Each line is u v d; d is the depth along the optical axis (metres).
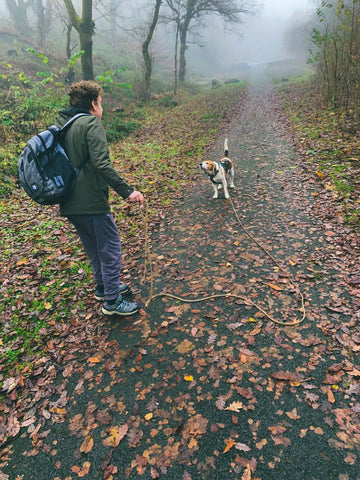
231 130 10.48
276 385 2.25
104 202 2.48
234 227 4.53
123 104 15.69
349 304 2.88
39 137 2.20
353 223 4.13
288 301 3.04
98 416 2.17
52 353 2.70
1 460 1.97
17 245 4.38
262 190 5.60
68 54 16.11
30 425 2.16
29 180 2.16
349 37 8.70
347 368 2.30
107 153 2.30
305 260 3.60
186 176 6.83
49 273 3.74
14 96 10.88
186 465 1.84
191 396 2.25
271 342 2.61
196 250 4.09
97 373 2.50
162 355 2.60
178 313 3.04
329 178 5.50
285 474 1.74
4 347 2.78
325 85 11.02
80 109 2.39
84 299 3.32
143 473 1.83
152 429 2.06
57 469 1.90
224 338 2.71
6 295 3.36
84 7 12.37
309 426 1.97
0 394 2.39
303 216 4.55
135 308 3.03
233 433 1.98
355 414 2.00
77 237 4.58
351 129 7.73
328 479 1.70
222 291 3.29
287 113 11.54
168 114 14.58
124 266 3.88
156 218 5.04
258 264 3.65
